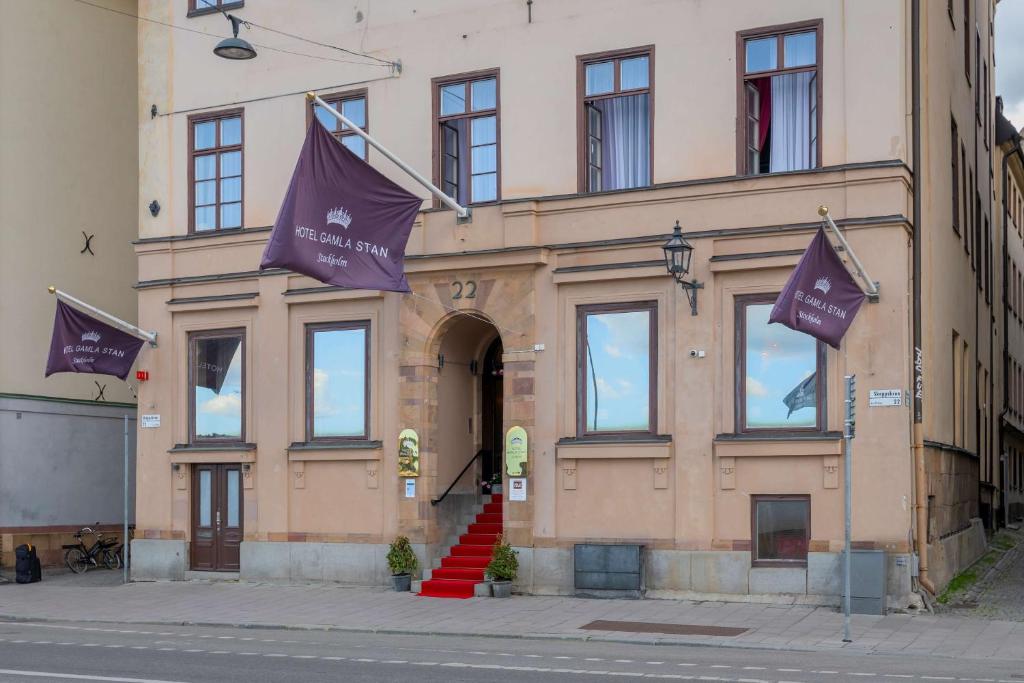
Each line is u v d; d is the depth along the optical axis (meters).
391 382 24.00
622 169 22.36
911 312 20.53
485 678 13.47
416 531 23.45
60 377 30.56
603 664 14.81
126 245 32.50
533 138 23.00
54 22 30.89
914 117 20.72
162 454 26.33
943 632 17.61
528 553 22.39
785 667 14.55
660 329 21.62
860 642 16.78
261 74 25.92
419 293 23.75
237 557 25.56
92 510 31.08
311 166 19.91
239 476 25.64
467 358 25.22
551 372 22.50
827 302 18.81
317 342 24.86
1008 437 38.72
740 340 21.08
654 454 21.38
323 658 15.41
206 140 26.61
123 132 32.59
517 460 22.53
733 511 20.83
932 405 21.92
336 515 24.36
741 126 21.31
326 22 25.28
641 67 22.27
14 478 29.16
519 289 22.81
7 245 29.44
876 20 20.39
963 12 28.14
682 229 21.52
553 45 22.95
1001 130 38.00
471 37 23.75
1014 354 42.78
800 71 21.05
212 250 26.06
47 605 22.86
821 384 20.45
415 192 24.12
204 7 26.69
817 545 20.17
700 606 20.34
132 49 32.97
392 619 19.80
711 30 21.61
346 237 20.42
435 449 23.84
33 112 30.27
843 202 20.44
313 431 24.77
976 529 27.12
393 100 24.45
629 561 21.23
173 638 18.11
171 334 26.42
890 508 19.73
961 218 26.91
